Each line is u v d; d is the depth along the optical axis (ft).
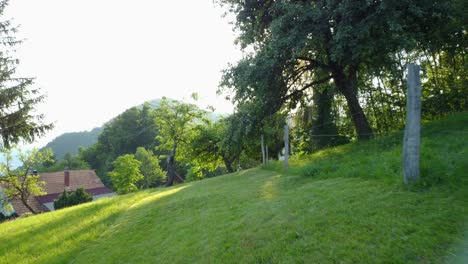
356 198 17.58
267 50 44.04
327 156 40.14
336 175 25.36
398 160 22.08
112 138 272.10
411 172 17.15
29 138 63.21
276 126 57.57
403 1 37.55
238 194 28.63
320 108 72.08
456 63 54.39
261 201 23.43
